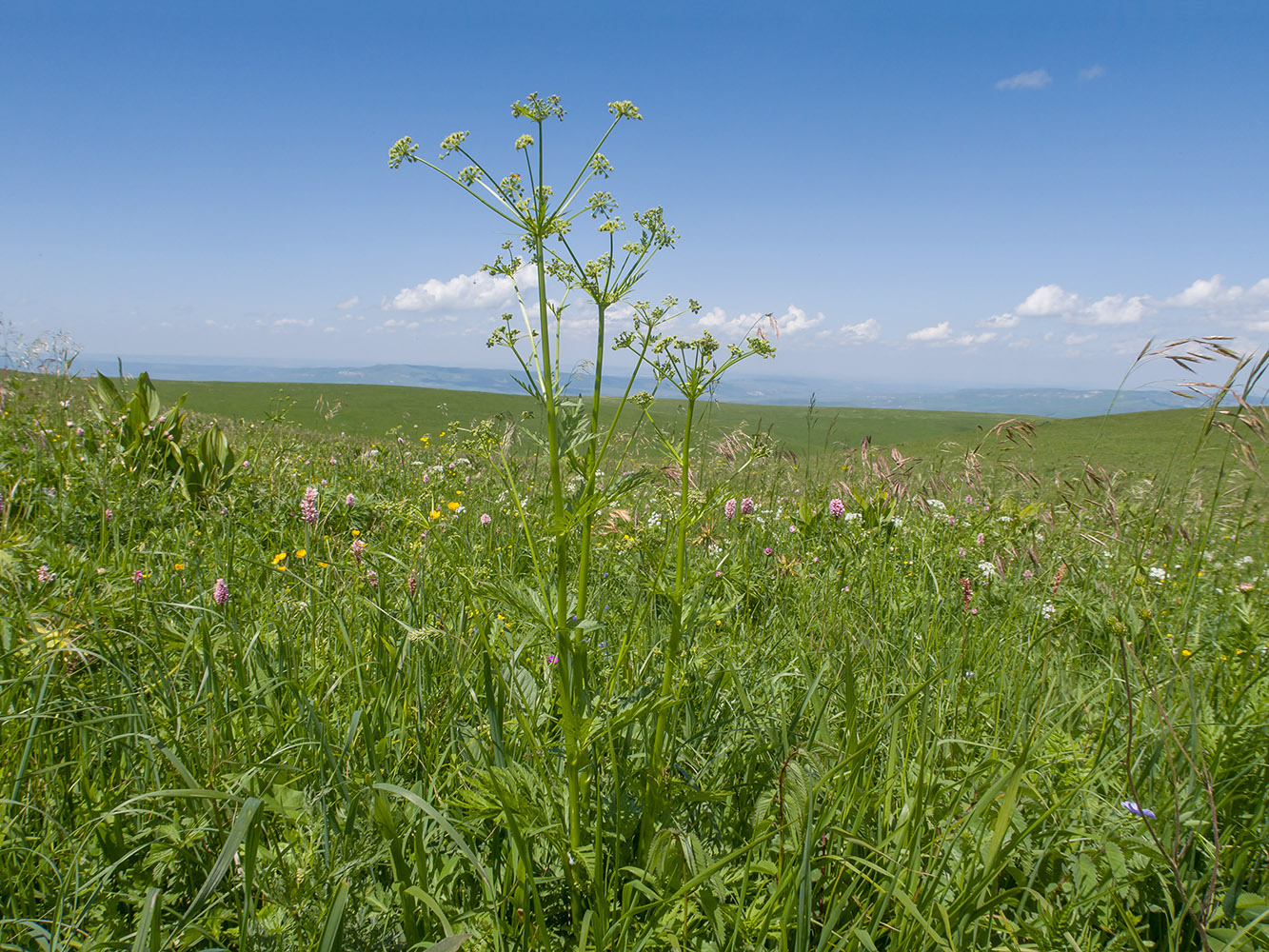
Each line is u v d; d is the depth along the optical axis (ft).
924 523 19.38
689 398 7.27
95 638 8.61
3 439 20.39
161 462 19.36
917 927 5.67
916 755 7.80
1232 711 8.50
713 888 5.87
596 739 6.33
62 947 5.27
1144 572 14.16
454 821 6.52
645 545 9.12
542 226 6.61
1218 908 6.12
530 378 6.75
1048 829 7.02
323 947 5.09
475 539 15.46
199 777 6.98
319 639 10.31
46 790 6.76
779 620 12.18
